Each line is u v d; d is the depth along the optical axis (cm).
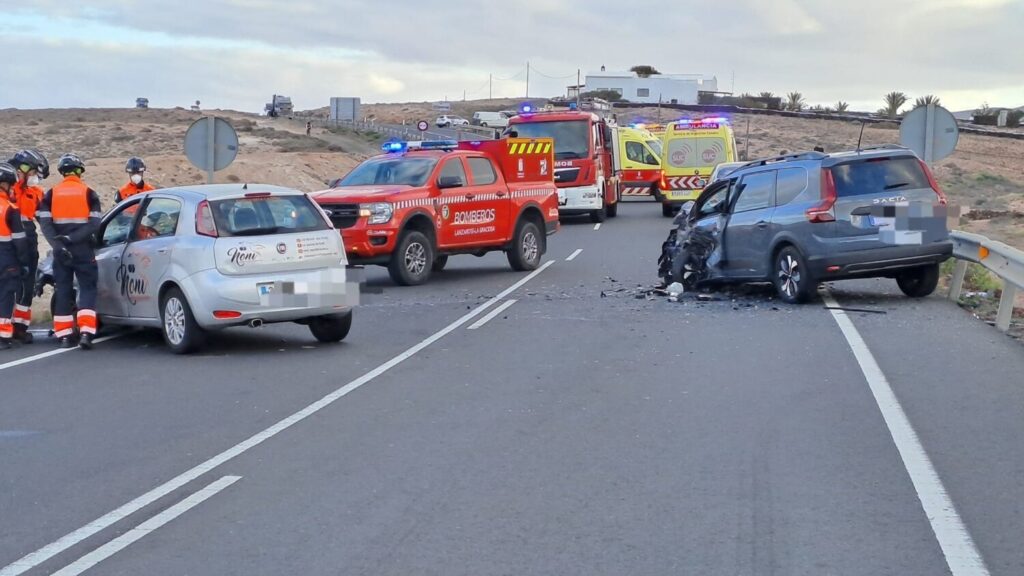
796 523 661
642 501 707
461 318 1534
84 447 865
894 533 642
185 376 1148
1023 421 904
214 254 1235
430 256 1945
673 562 600
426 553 618
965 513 677
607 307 1616
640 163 4438
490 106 14238
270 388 1080
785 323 1429
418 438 876
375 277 2078
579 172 3416
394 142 2123
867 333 1339
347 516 684
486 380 1102
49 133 7212
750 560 602
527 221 2158
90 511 704
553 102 9975
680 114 9256
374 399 1022
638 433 883
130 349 1330
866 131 8175
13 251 1339
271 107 11262
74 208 1318
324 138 7638
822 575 579
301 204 1302
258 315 1241
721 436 870
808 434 872
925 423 902
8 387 1104
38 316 1606
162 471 794
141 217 1343
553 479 759
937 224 1534
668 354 1230
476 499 716
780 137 7881
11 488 757
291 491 739
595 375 1119
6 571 599
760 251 1633
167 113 10125
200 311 1236
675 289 1708
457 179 2011
